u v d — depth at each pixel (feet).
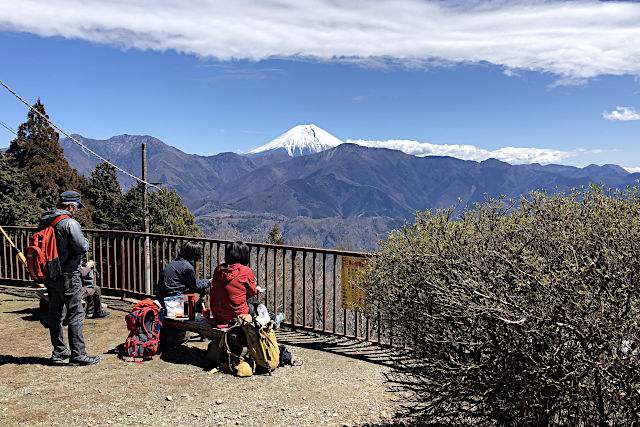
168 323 17.62
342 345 19.33
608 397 7.93
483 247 9.87
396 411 13.23
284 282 21.50
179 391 14.20
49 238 15.01
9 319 21.03
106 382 14.56
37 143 149.07
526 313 8.33
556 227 9.32
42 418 11.99
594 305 7.88
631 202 9.27
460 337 9.91
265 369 16.20
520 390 8.79
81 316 15.88
